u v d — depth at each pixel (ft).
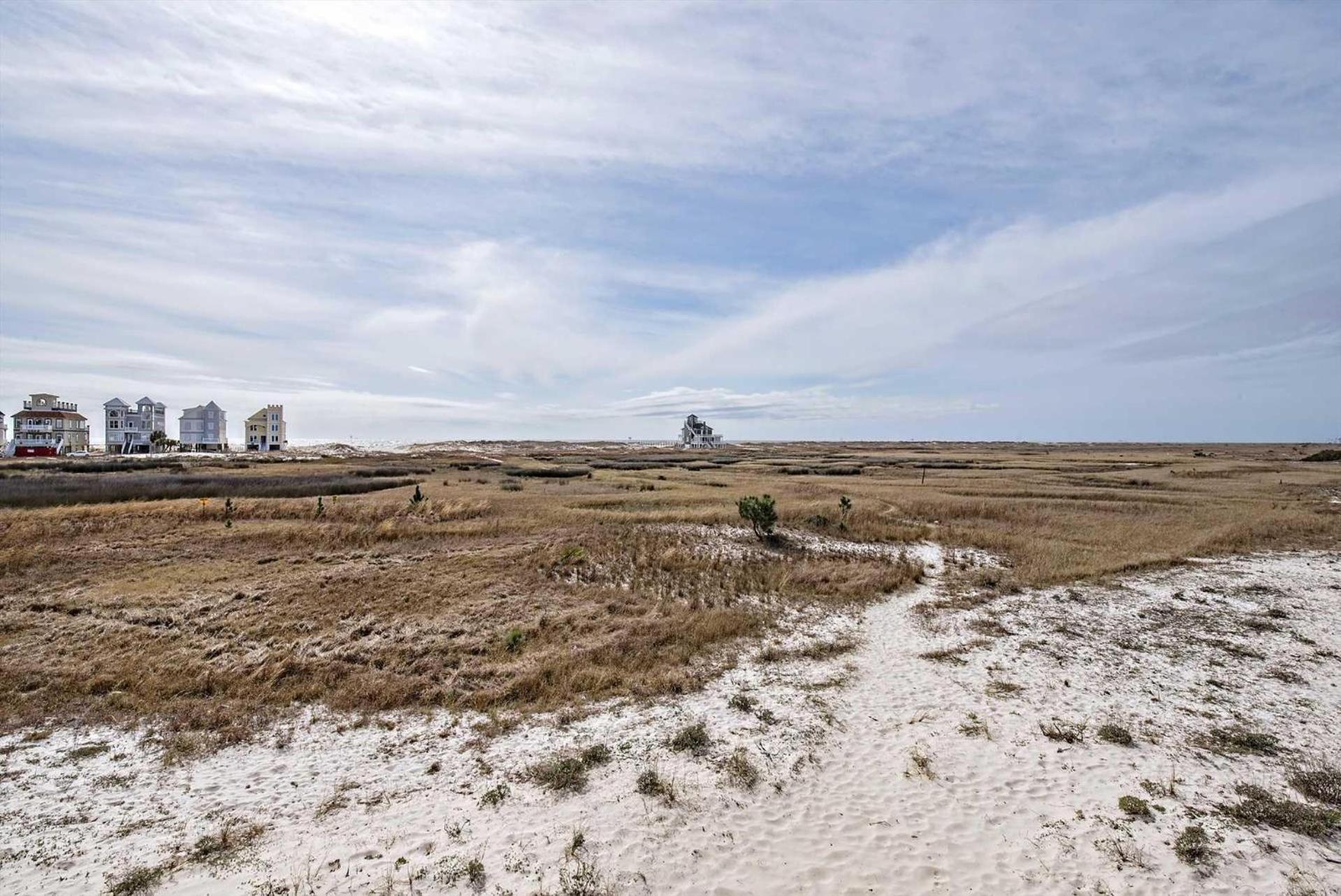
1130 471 195.62
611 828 24.30
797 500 118.83
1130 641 46.39
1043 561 72.23
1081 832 23.61
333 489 131.85
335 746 31.42
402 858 22.48
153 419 342.03
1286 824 23.75
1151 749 29.94
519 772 28.66
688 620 50.44
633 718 34.22
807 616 53.36
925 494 133.80
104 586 56.80
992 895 20.40
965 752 29.94
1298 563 72.08
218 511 88.89
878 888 20.79
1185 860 21.81
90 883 21.16
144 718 34.04
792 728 32.71
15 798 26.30
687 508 107.24
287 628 47.60
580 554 69.77
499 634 47.11
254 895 20.52
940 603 57.41
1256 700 35.65
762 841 23.43
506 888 20.92
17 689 37.06
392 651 43.45
